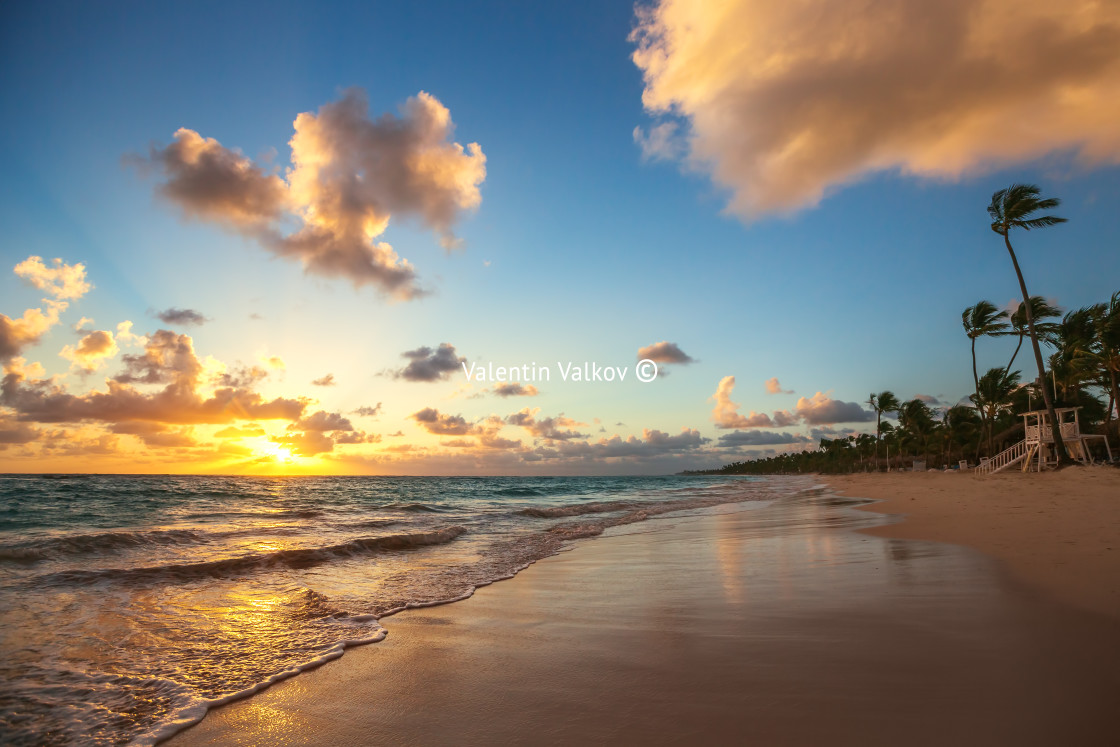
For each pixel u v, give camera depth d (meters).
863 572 7.00
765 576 7.11
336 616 5.70
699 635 4.62
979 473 40.34
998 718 2.88
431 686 3.74
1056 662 3.63
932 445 70.56
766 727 2.91
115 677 3.97
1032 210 33.06
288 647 4.66
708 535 12.38
